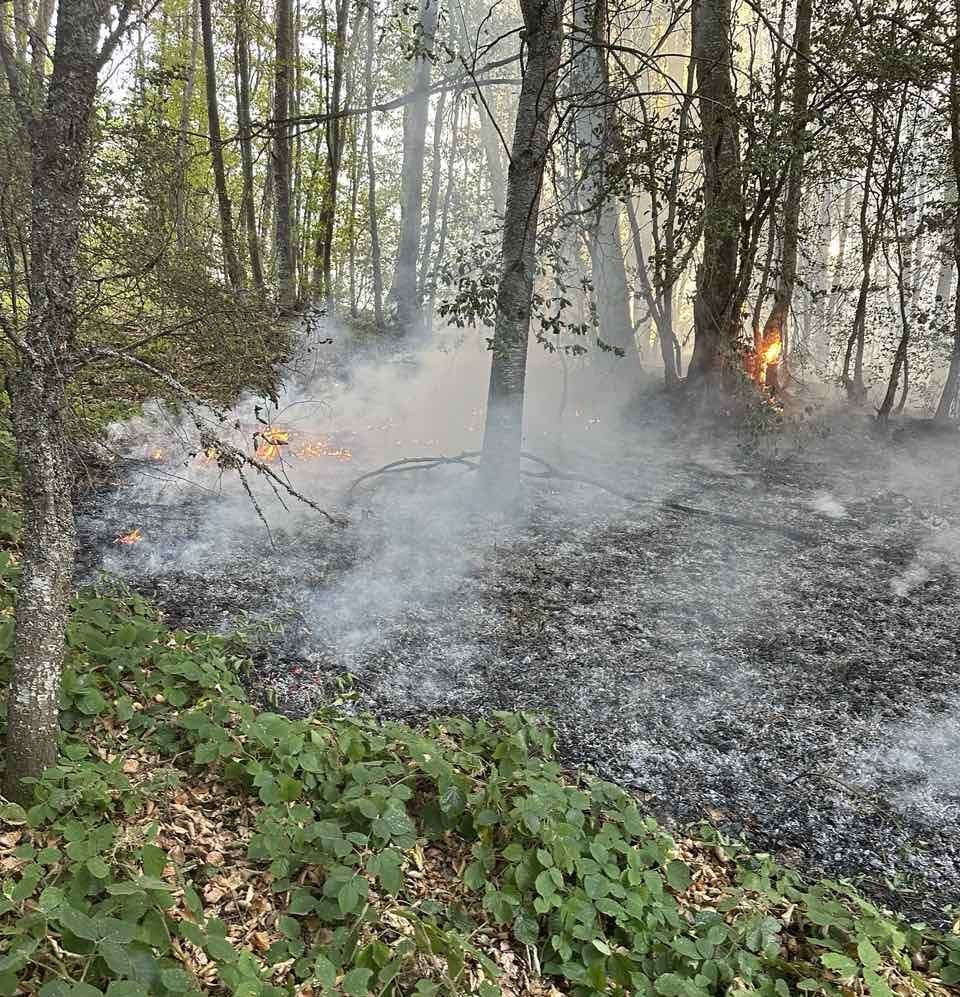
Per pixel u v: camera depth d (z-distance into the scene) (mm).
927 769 3750
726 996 2416
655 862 2904
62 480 2621
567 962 2479
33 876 2121
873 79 7754
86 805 2629
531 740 3607
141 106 5113
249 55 14695
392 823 2744
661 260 9188
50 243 2436
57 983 1806
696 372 10305
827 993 2381
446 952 2303
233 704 3314
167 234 4270
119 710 3227
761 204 8758
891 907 2990
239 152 13734
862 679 4449
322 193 13430
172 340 4625
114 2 2551
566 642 4730
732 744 3895
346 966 2309
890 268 10609
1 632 3215
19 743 2598
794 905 2887
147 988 1942
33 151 2459
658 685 4348
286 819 2766
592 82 8273
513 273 6477
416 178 14484
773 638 4871
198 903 2268
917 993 2494
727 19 9156
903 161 9484
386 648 4551
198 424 2859
